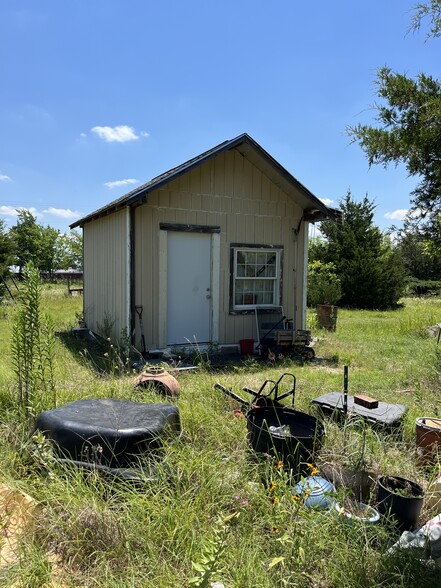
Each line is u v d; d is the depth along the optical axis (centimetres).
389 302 1938
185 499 255
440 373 588
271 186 871
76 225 1124
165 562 210
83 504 241
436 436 341
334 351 852
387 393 529
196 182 793
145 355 748
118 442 272
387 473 302
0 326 1062
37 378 384
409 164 217
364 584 201
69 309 1510
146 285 754
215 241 818
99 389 449
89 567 212
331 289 1764
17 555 215
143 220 747
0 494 258
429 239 303
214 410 407
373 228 2034
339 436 335
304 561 208
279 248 889
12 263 1591
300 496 253
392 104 215
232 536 226
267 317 877
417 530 243
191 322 811
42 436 279
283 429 320
